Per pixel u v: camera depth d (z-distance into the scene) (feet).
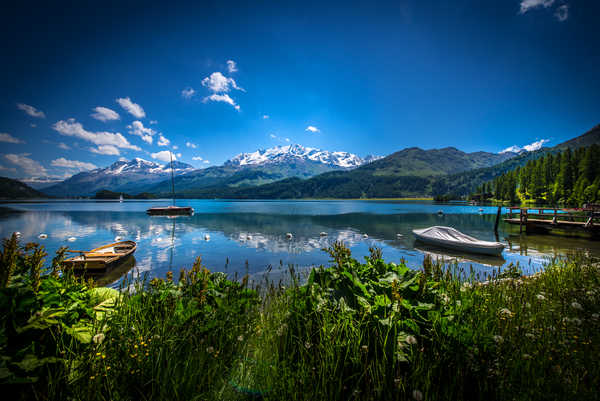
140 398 7.14
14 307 6.13
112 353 7.55
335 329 8.07
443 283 11.63
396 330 7.50
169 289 10.23
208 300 10.19
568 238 77.71
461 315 8.46
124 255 45.91
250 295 11.12
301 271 38.65
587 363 7.58
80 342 7.32
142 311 9.46
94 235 83.56
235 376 8.02
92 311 8.48
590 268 22.99
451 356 7.33
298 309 9.46
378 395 6.87
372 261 12.37
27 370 5.65
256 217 161.89
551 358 7.89
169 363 7.51
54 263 9.45
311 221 135.03
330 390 7.07
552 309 12.66
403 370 7.52
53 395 6.06
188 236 81.00
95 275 38.86
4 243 6.43
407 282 9.33
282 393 7.34
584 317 11.37
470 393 7.13
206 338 8.74
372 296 8.97
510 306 12.92
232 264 45.11
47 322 6.28
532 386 7.09
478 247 52.90
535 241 71.56
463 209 271.49
